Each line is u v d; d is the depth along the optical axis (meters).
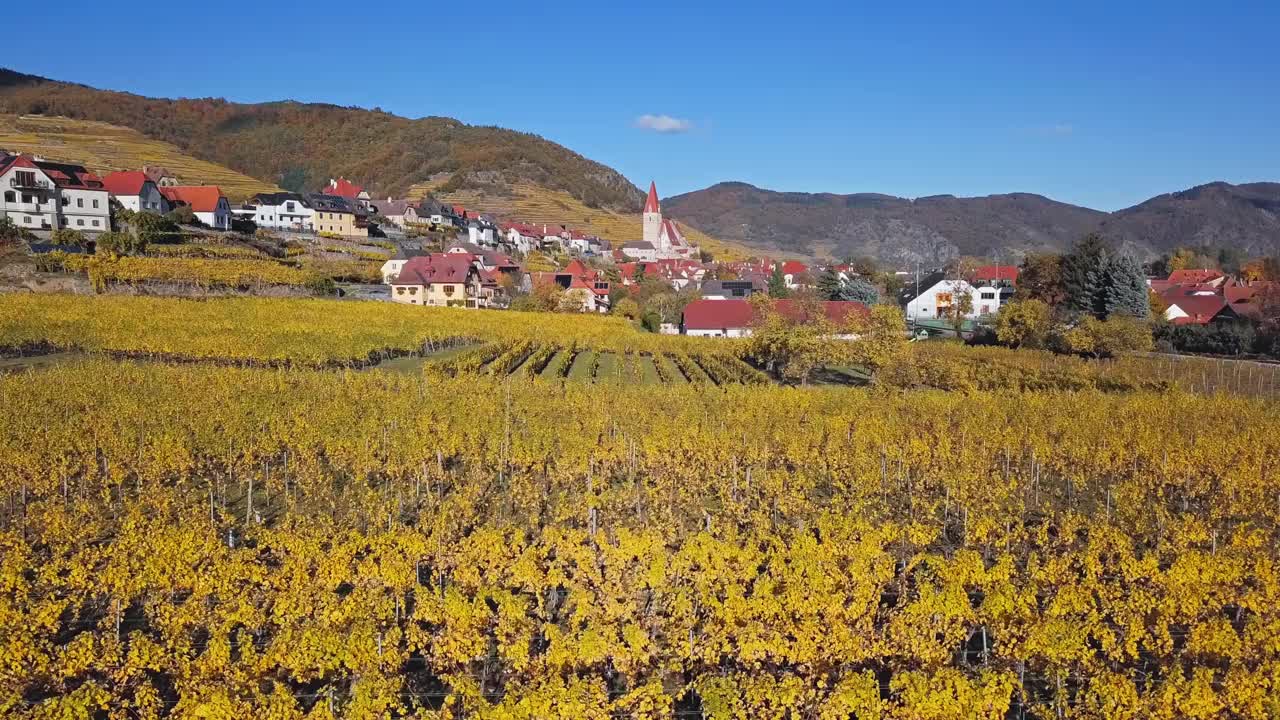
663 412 39.09
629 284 146.75
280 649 17.00
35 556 23.86
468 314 83.12
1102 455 33.91
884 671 19.16
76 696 15.23
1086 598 19.78
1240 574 21.67
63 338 54.84
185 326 60.88
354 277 102.69
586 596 19.92
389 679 16.52
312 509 29.69
